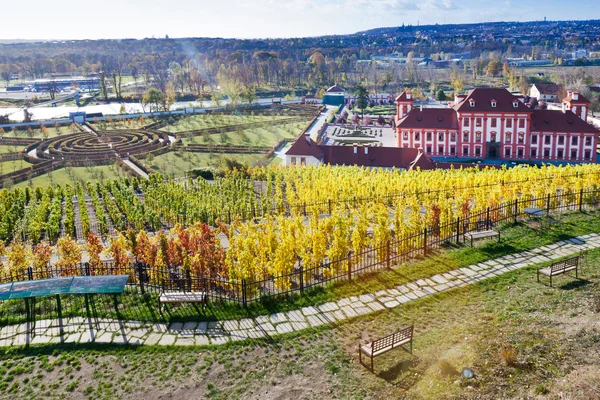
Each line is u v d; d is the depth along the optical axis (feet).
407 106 435.12
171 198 225.56
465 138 404.16
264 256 127.13
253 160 399.65
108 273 130.82
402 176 245.04
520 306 95.86
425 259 123.13
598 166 232.73
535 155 397.60
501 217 152.35
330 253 126.93
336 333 91.61
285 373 80.33
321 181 225.56
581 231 135.33
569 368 74.38
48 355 87.97
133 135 483.10
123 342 91.35
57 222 196.85
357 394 73.87
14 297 99.86
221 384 78.54
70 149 422.82
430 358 81.05
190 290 113.39
